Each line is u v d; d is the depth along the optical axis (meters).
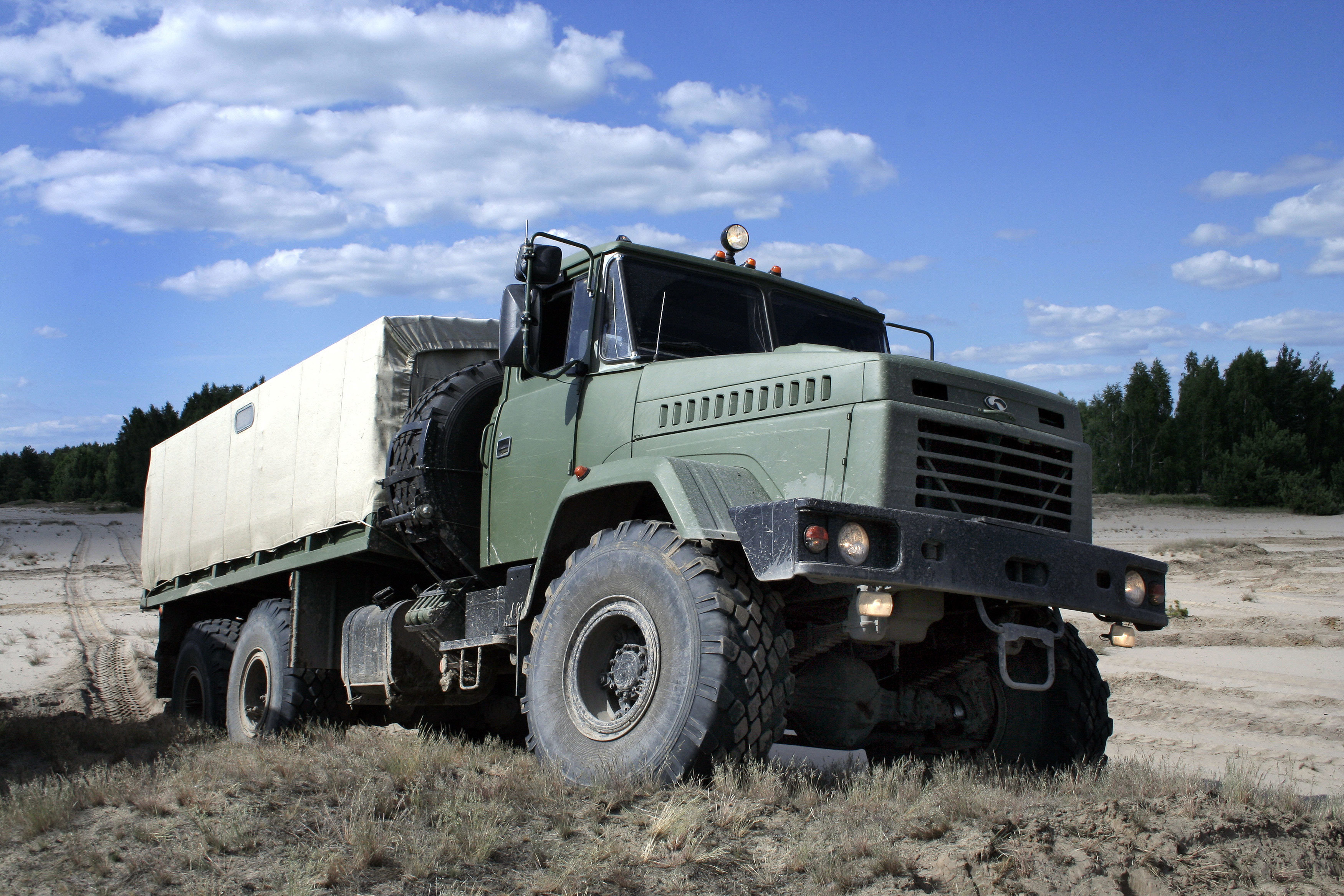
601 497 5.81
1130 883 3.61
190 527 11.32
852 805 4.43
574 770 5.08
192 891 3.65
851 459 4.98
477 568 7.27
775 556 4.55
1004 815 4.10
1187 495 79.06
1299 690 11.19
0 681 16.77
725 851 3.91
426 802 4.52
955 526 4.82
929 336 7.44
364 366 8.27
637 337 6.19
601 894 3.56
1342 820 4.29
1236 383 87.12
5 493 112.12
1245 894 3.59
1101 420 88.31
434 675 7.48
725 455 5.50
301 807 4.57
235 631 10.26
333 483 8.45
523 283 6.54
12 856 4.18
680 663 4.76
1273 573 25.58
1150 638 15.76
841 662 5.58
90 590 37.62
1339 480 73.88
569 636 5.39
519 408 6.89
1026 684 5.18
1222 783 4.82
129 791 4.99
